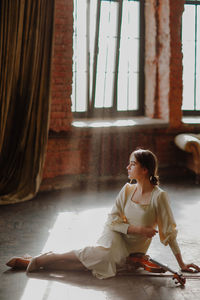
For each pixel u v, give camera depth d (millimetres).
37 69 6391
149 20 8141
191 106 8883
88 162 7363
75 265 3805
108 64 7973
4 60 6160
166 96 8023
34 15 6270
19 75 6316
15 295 3369
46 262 3781
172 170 8055
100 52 7828
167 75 7949
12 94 6309
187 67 8727
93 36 7703
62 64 6895
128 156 7680
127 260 3791
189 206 6035
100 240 3760
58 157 7066
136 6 8148
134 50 8273
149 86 8336
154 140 7934
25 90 6375
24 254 4238
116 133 7527
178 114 8047
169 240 3559
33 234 4832
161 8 7930
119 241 3732
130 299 3318
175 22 7832
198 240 4660
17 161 6434
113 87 8109
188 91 8820
